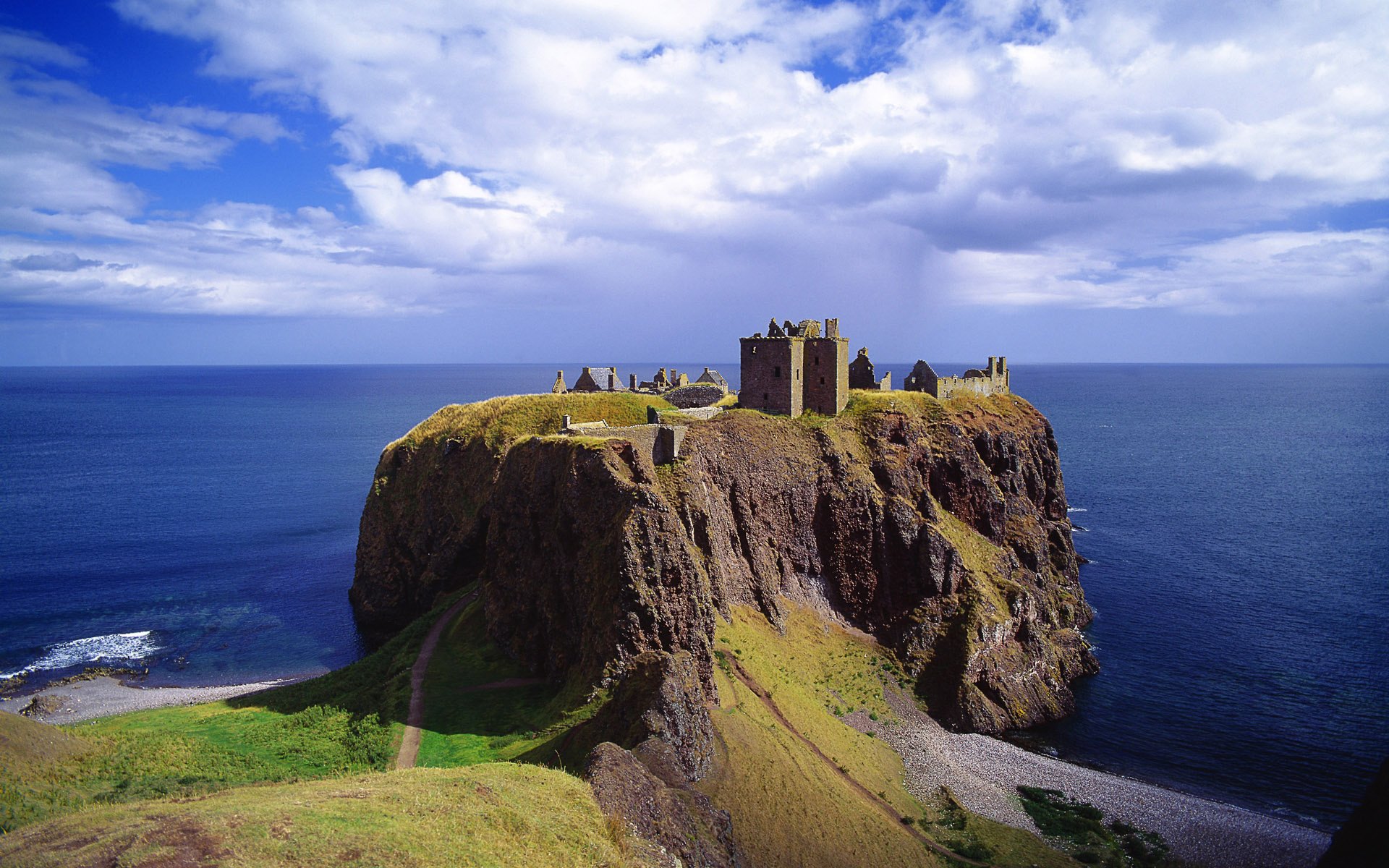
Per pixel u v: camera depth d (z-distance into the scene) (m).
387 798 27.53
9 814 32.69
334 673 66.88
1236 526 148.50
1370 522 151.38
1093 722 72.81
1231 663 84.81
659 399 99.62
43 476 196.50
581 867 26.94
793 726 56.06
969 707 71.25
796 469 79.12
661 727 41.44
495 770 31.92
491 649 62.28
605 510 56.25
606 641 50.66
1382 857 29.19
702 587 56.06
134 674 78.19
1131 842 52.62
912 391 102.69
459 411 101.00
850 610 79.75
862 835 46.03
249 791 28.64
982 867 47.47
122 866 21.16
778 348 84.81
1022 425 113.44
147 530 139.38
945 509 91.56
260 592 105.38
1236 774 63.47
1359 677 80.62
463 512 88.88
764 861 39.56
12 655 83.31
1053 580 98.56
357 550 98.75
